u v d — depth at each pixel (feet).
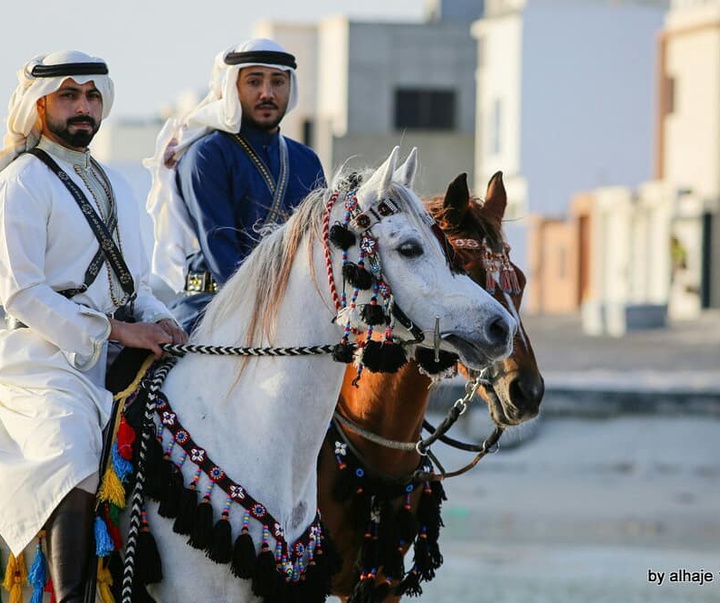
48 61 32.40
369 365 29.89
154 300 33.99
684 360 129.80
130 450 30.78
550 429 97.86
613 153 251.80
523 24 251.19
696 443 96.17
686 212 203.41
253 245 39.27
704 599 60.95
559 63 251.60
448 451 94.17
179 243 40.63
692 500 85.10
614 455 94.84
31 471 30.58
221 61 40.47
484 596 62.08
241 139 40.32
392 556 37.50
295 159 41.16
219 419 31.19
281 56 40.37
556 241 236.63
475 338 29.60
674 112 229.86
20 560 31.22
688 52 226.17
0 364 31.89
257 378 31.19
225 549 30.19
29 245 31.71
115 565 30.76
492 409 36.24
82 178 33.06
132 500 30.50
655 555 71.31
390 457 37.78
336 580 38.65
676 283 204.95
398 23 284.61
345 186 31.32
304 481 31.50
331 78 289.74
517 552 71.87
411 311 29.89
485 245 36.76
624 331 164.04
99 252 32.81
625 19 251.60
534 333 163.22
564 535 75.61
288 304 31.19
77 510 30.50
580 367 122.93
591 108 252.01
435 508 39.22
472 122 285.64
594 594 61.77
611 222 222.48
